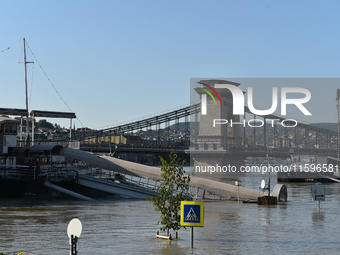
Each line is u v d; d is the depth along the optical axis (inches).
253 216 2327.8
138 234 1772.9
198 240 1653.5
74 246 1022.4
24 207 2709.2
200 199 3230.8
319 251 1481.3
